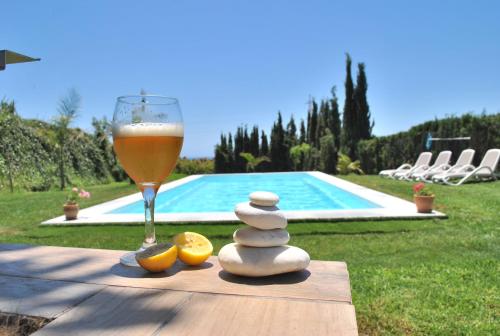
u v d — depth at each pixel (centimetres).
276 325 71
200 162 2184
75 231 541
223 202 977
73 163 1451
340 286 93
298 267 104
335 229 515
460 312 254
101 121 1633
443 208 647
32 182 1250
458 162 1148
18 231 553
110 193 1070
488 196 763
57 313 78
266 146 2161
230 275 104
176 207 888
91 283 97
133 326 71
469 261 367
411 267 353
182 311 78
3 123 1217
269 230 109
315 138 2375
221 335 67
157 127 110
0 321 79
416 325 236
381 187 1017
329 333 67
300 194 1086
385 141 1673
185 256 112
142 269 110
